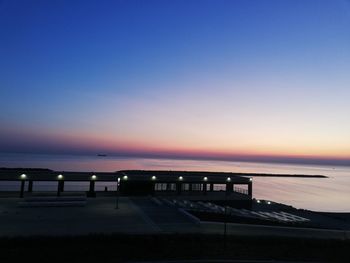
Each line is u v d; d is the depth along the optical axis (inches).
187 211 1914.4
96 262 927.0
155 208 2000.5
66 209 1884.8
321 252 1163.3
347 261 1071.0
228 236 1320.1
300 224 1998.0
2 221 1520.7
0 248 1032.2
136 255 1003.3
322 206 4207.7
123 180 2508.6
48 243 1107.9
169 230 1435.8
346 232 1648.6
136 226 1501.0
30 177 2251.5
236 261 965.2
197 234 1318.9
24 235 1267.2
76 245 1095.6
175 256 1004.6
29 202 1909.4
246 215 2068.2
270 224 1830.7
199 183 2664.9
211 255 1028.5
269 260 1003.3
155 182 2568.9
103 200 2256.4
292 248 1188.5
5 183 4773.6
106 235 1233.4
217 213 1977.1
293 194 5644.7
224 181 2711.6
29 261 917.8
